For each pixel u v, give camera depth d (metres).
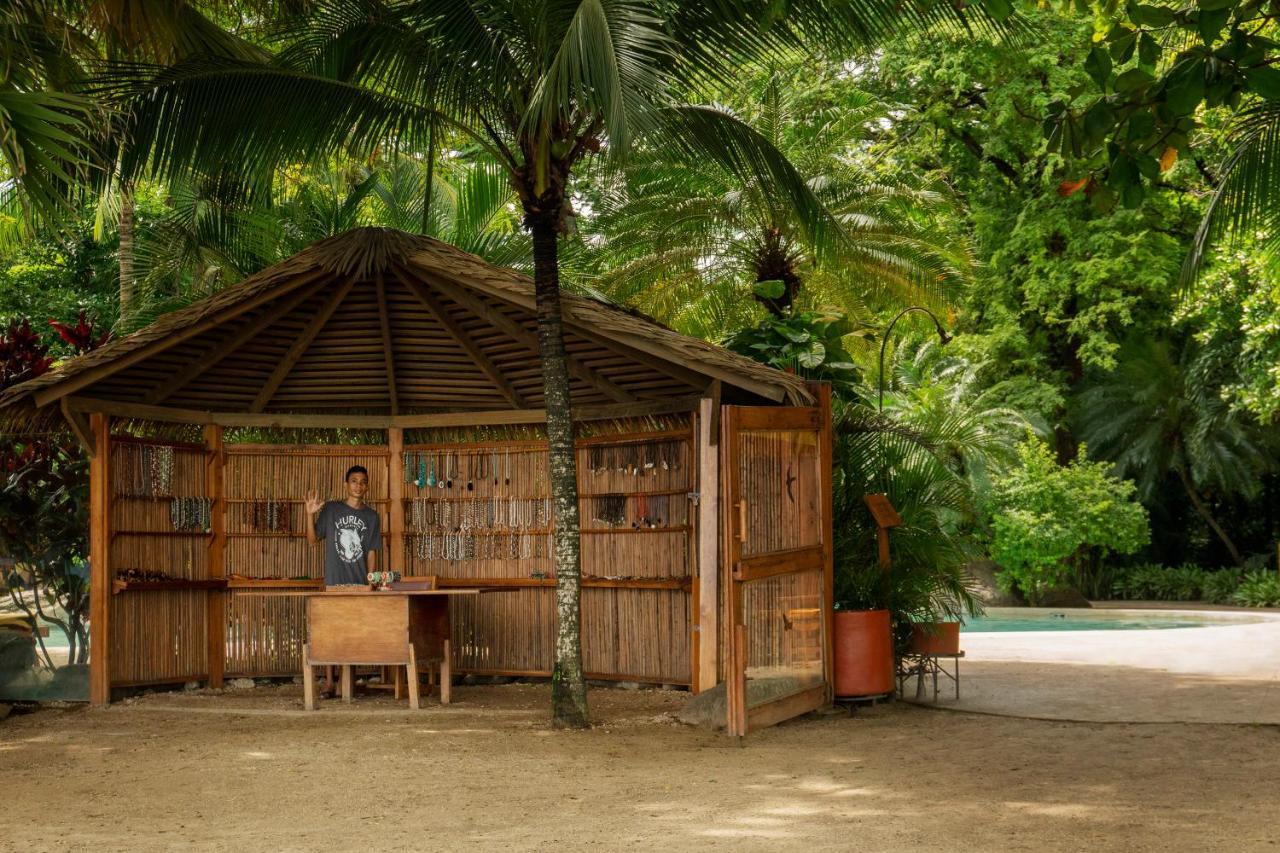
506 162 9.05
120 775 6.93
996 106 25.33
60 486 10.64
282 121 9.19
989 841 5.03
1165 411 29.39
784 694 8.55
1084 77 24.12
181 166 9.37
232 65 8.98
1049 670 11.54
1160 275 25.89
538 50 8.33
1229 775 6.34
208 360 10.55
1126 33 5.17
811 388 9.27
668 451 10.49
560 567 8.66
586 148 8.91
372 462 11.45
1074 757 6.98
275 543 11.19
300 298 10.48
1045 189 26.44
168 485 10.56
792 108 17.36
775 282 11.77
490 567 11.36
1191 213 26.52
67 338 11.49
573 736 8.12
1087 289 26.30
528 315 10.25
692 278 18.55
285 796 6.27
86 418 9.88
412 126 9.52
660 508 10.55
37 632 10.52
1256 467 29.34
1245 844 4.87
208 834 5.43
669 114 9.20
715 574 9.48
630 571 10.76
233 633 11.03
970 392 27.12
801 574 8.87
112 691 10.02
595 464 11.02
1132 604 26.50
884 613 9.32
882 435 10.24
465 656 11.42
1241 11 5.04
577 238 16.30
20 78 8.34
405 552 11.50
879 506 9.52
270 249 15.52
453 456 11.46
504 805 5.97
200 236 15.62
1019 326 28.20
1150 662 12.05
